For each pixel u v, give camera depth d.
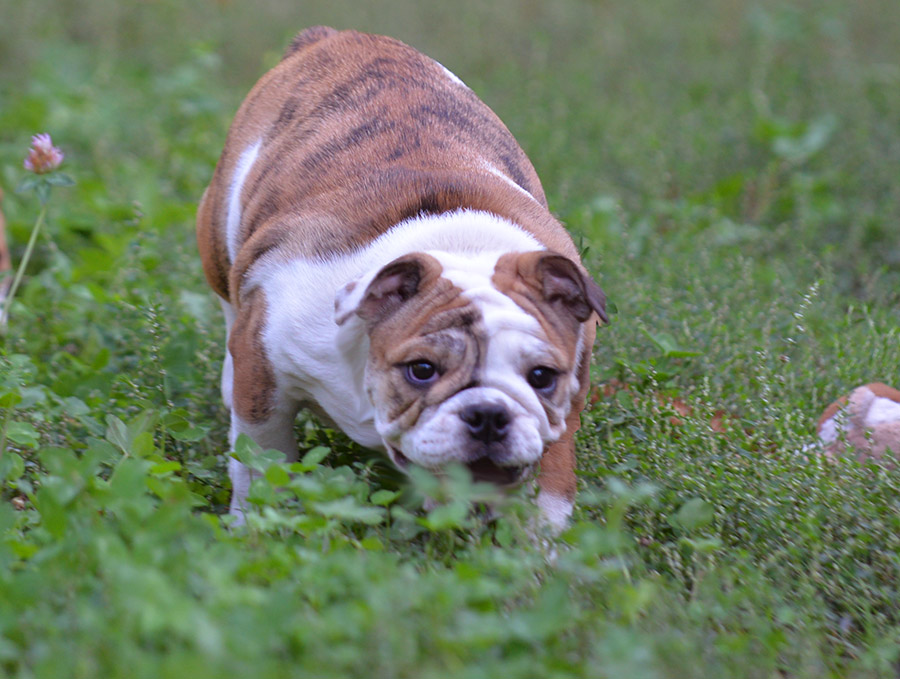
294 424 7.90
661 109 15.67
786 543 6.73
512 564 5.39
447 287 6.29
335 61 8.55
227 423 8.61
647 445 7.68
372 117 7.89
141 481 5.76
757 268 11.09
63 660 4.39
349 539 6.06
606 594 5.61
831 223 12.53
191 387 8.74
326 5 20.42
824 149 14.05
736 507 7.07
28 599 4.93
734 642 5.14
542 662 4.79
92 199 12.52
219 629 4.37
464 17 20.03
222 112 15.70
